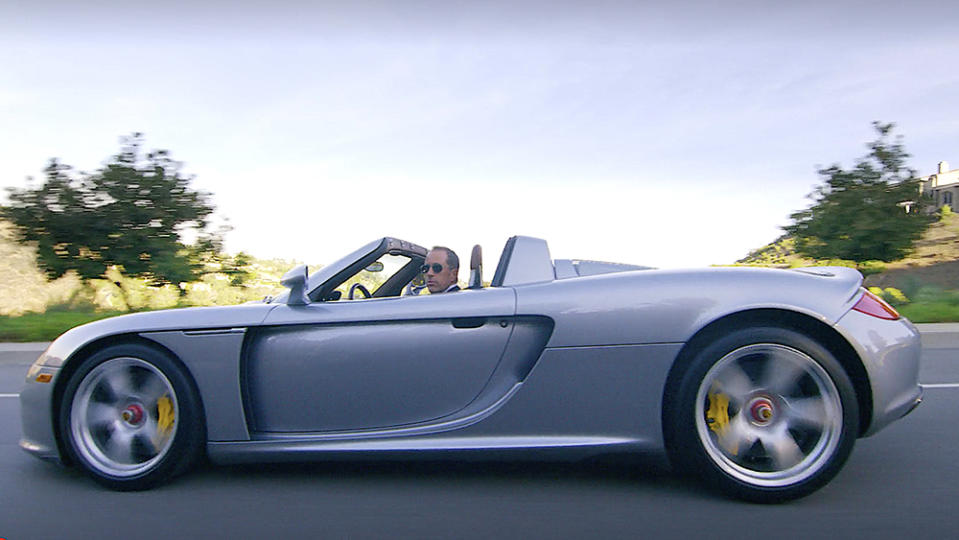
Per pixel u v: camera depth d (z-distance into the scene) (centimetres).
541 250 356
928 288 1238
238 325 339
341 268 371
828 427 306
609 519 300
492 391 331
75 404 347
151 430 345
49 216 1297
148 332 343
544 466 371
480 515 307
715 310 314
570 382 320
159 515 313
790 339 306
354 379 336
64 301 1366
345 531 293
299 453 335
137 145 1366
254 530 295
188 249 1350
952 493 328
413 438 330
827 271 354
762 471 311
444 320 334
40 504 330
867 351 308
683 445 312
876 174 1324
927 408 504
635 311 319
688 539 278
